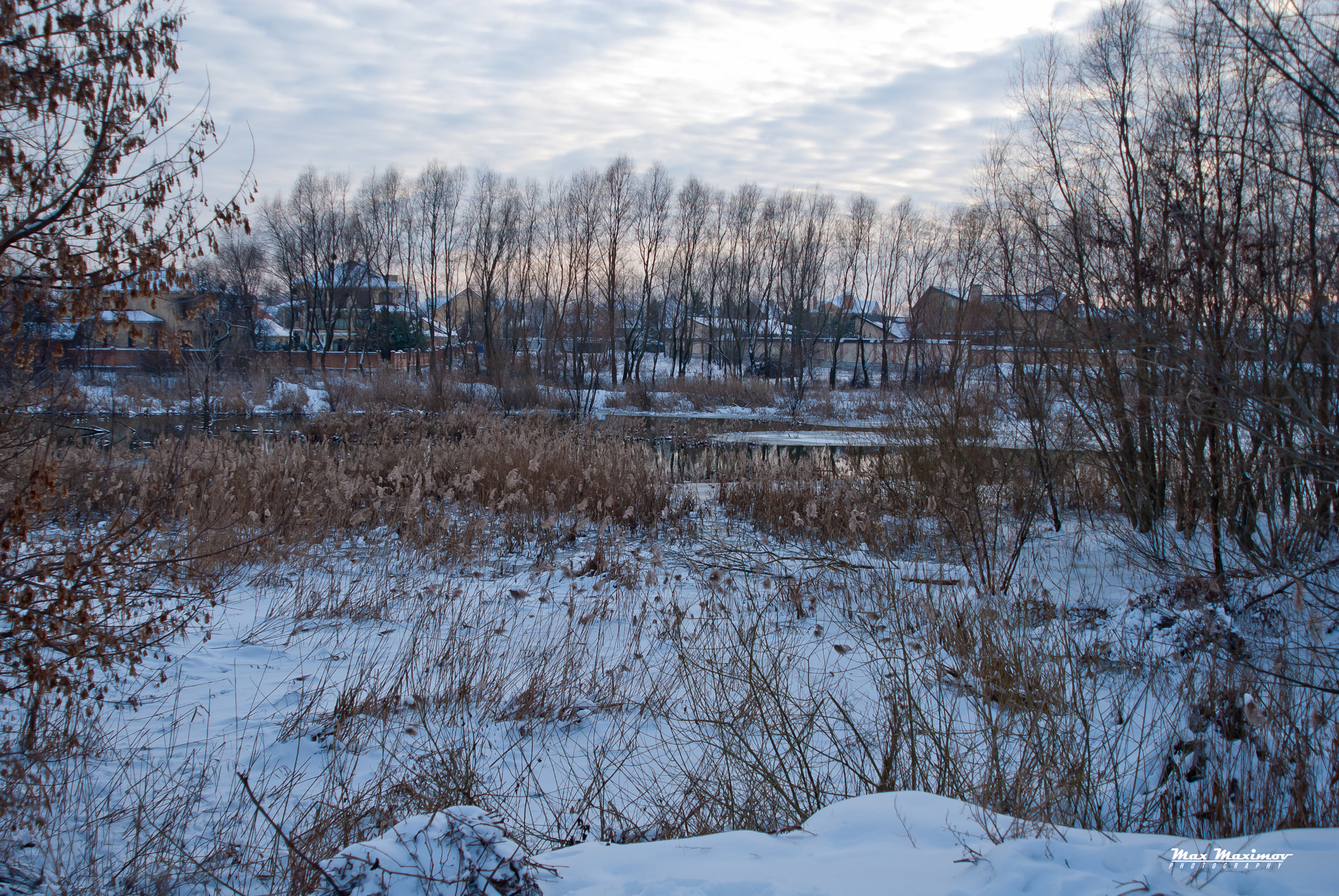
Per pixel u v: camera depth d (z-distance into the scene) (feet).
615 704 19.61
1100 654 19.26
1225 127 26.76
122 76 15.85
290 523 34.88
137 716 18.22
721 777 15.20
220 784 15.46
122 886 12.03
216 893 12.00
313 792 15.21
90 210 15.48
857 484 42.34
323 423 77.00
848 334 220.43
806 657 22.85
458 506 44.93
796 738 15.31
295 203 164.25
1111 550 31.30
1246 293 23.59
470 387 108.06
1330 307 22.58
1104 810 13.66
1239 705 13.70
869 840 10.51
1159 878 8.64
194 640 23.25
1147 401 29.32
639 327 164.86
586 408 115.85
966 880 8.86
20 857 12.78
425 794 14.88
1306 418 21.93
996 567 30.25
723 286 179.11
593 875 9.75
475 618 26.08
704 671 20.12
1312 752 13.71
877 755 16.44
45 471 15.65
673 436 93.45
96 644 16.93
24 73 14.61
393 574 31.76
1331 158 21.03
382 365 121.49
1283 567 22.35
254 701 19.43
